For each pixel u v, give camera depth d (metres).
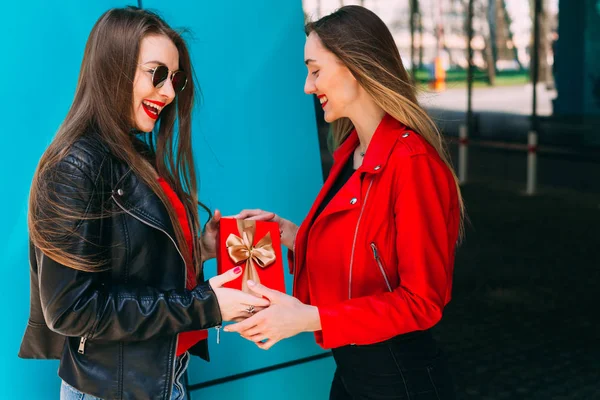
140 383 1.37
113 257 1.35
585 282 5.24
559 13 14.67
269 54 2.15
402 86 1.57
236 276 1.40
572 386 3.57
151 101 1.42
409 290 1.48
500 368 3.85
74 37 1.87
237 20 2.09
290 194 2.23
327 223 1.61
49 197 1.26
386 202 1.51
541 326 4.45
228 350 2.19
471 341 4.27
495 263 5.80
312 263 1.64
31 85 1.84
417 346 1.63
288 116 2.20
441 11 21.45
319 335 1.62
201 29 2.05
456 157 11.45
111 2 1.90
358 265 1.56
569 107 14.91
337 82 1.59
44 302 1.28
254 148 2.16
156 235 1.39
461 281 5.41
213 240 1.75
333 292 1.62
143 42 1.38
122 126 1.39
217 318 1.37
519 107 18.08
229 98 2.11
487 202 8.12
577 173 9.52
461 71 22.30
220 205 2.13
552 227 6.88
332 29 1.56
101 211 1.30
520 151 11.77
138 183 1.38
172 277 1.42
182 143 1.61
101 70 1.36
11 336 1.86
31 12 1.82
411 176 1.48
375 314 1.45
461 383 3.67
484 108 18.28
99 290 1.30
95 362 1.37
